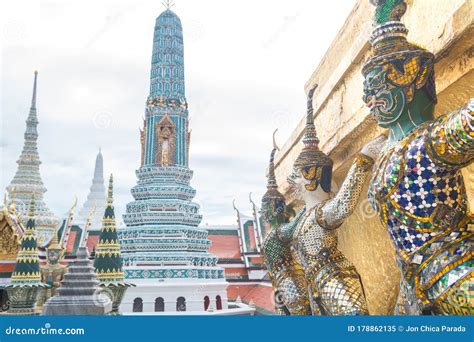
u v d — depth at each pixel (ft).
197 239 59.26
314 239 14.73
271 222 19.72
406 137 10.03
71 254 65.67
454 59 10.56
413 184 9.58
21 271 37.86
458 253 9.04
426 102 10.32
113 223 34.68
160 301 51.60
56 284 43.65
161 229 57.41
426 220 9.50
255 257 67.15
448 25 9.80
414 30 11.82
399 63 10.25
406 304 10.33
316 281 14.48
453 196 9.45
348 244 18.28
